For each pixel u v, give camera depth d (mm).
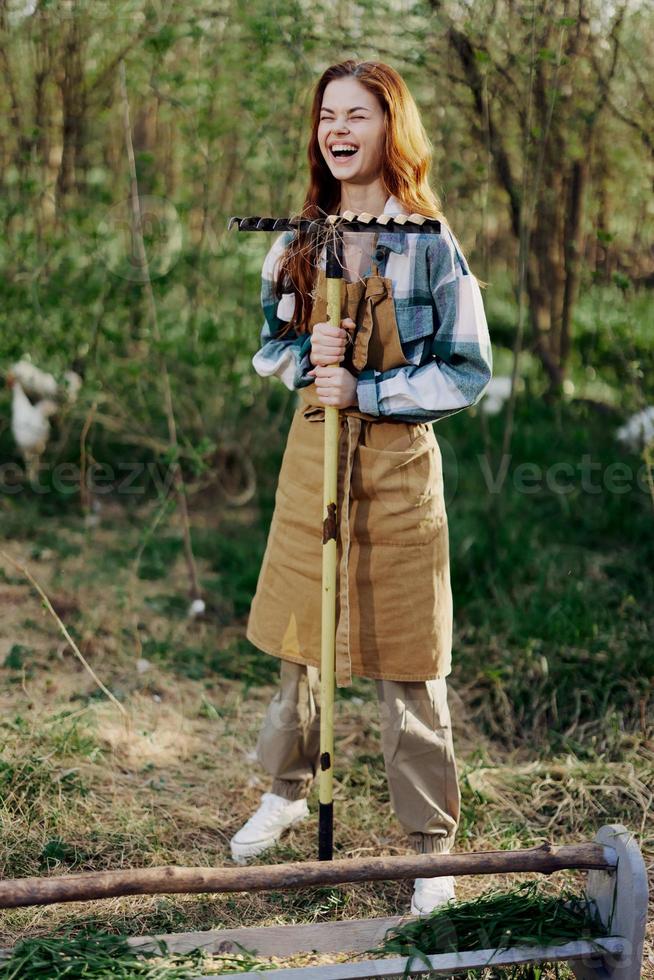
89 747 3227
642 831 2994
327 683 2459
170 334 5004
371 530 2451
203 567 4766
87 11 4590
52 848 2756
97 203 4969
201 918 2547
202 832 2934
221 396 5379
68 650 3926
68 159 5031
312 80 4324
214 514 5309
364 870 2105
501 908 2334
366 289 2373
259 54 4441
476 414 5816
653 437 4277
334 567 2424
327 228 2260
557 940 2182
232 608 4371
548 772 3252
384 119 2377
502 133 4723
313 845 2875
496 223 5496
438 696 2559
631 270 4969
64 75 4875
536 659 3801
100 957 2152
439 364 2400
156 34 4250
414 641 2490
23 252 4875
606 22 4383
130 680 3766
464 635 4078
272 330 2623
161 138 5258
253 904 2613
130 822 2908
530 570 4480
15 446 5629
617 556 4660
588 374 5605
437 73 4477
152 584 4551
